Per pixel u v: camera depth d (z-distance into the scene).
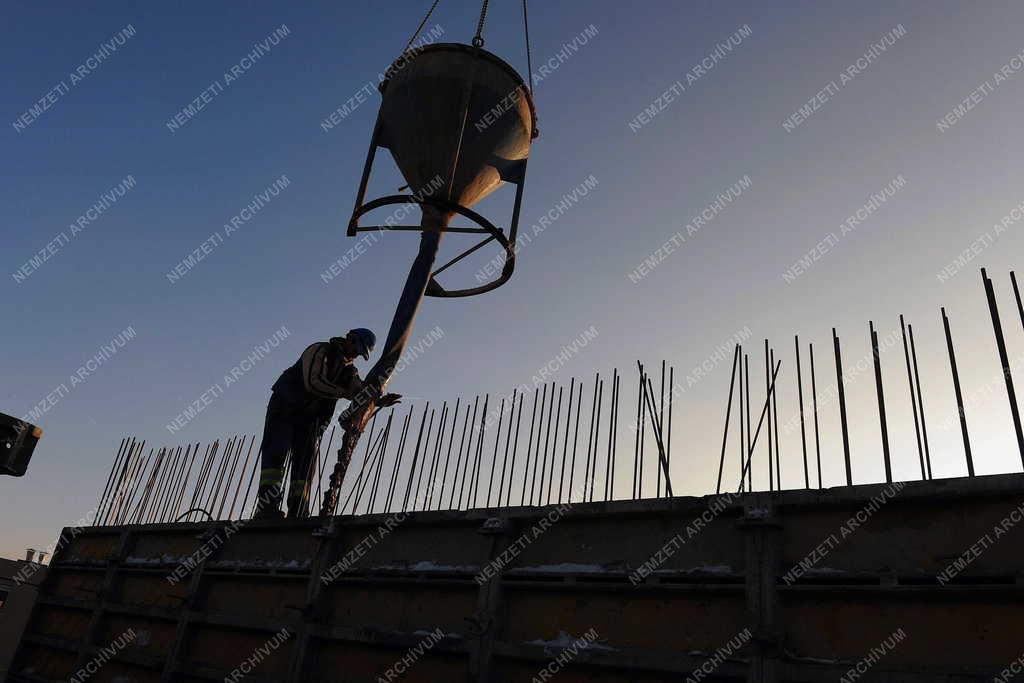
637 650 4.15
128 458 9.69
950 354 4.80
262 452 7.93
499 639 4.74
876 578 3.62
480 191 9.62
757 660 3.71
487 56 9.52
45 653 8.12
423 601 5.32
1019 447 4.18
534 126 10.04
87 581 8.27
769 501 4.01
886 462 4.67
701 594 4.11
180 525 7.45
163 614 6.93
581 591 4.58
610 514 4.59
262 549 6.70
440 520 5.41
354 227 9.33
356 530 6.00
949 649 3.36
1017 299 4.69
